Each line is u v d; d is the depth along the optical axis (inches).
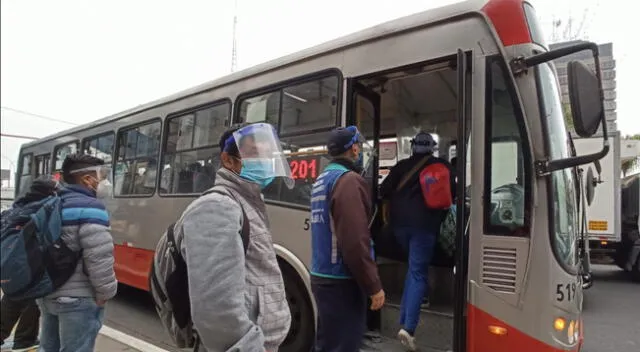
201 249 64.7
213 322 62.5
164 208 225.8
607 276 430.6
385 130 215.8
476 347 117.0
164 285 71.7
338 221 107.8
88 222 110.9
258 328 66.8
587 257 155.3
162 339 200.5
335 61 156.2
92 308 113.4
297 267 156.5
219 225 66.2
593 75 107.9
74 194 114.6
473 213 120.8
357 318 113.0
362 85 154.6
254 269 72.7
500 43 120.1
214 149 201.8
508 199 117.1
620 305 297.9
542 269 111.7
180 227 71.9
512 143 117.6
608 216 364.8
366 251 106.3
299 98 167.5
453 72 174.9
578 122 105.7
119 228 258.4
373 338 142.2
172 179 225.6
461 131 121.1
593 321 255.8
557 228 115.0
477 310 117.8
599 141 363.3
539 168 113.8
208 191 71.4
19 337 168.1
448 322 135.0
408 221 145.8
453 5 130.6
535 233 112.7
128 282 247.6
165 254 72.4
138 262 241.0
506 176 117.7
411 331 134.3
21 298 107.4
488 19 123.0
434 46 131.7
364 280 105.9
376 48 145.6
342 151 118.8
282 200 165.9
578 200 147.9
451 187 144.3
